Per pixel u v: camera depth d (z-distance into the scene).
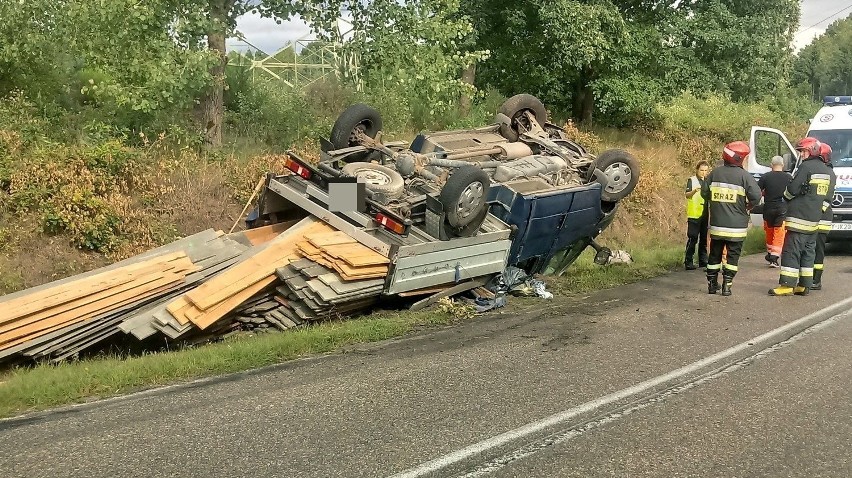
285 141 13.02
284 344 6.77
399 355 6.65
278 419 5.04
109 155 10.24
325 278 7.44
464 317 8.13
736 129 21.84
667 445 4.74
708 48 21.06
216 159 11.54
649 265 11.70
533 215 9.10
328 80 15.44
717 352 6.83
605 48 18.22
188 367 6.19
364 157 9.62
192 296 7.20
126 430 4.84
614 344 7.05
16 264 8.88
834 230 13.36
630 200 15.34
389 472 4.25
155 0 10.52
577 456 4.54
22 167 9.65
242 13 12.16
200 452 4.49
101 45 10.70
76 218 9.37
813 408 5.46
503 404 5.38
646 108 19.62
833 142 14.28
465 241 8.43
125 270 7.58
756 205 9.38
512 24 18.59
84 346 6.96
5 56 10.92
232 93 13.91
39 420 5.11
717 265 9.59
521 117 10.76
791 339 7.35
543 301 9.11
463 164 8.95
